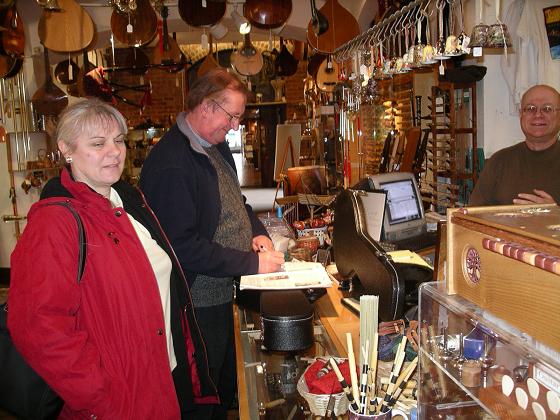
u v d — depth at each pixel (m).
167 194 2.09
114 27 4.93
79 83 7.21
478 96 3.57
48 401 1.48
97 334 1.50
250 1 4.52
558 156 2.54
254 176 13.48
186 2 4.79
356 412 1.12
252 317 1.93
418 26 2.27
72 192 1.54
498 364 1.00
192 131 2.23
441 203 3.93
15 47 4.89
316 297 1.99
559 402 0.83
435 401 1.18
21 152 6.14
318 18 3.75
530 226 0.95
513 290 0.92
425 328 1.21
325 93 6.43
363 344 1.20
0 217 6.29
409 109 4.87
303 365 1.54
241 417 1.32
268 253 2.12
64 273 1.41
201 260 2.06
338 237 1.96
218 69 2.25
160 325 1.61
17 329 1.37
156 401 1.58
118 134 1.58
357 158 6.18
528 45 3.19
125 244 1.58
